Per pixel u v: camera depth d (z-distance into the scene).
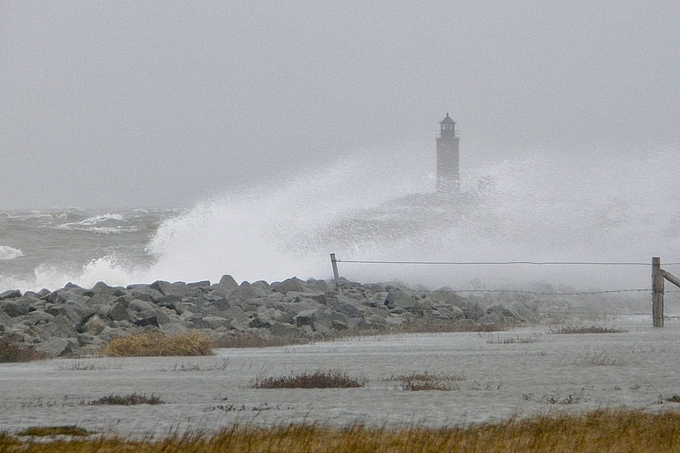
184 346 66.88
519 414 36.66
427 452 28.88
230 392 44.94
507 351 64.38
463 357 60.56
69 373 55.12
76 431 34.44
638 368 52.69
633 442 30.05
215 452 29.33
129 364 60.09
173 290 100.38
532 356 60.22
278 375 51.94
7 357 63.78
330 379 47.28
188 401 42.06
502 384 46.47
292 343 75.75
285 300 98.88
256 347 72.81
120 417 37.59
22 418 37.59
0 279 168.62
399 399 41.62
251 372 53.84
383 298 103.81
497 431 31.94
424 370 53.25
